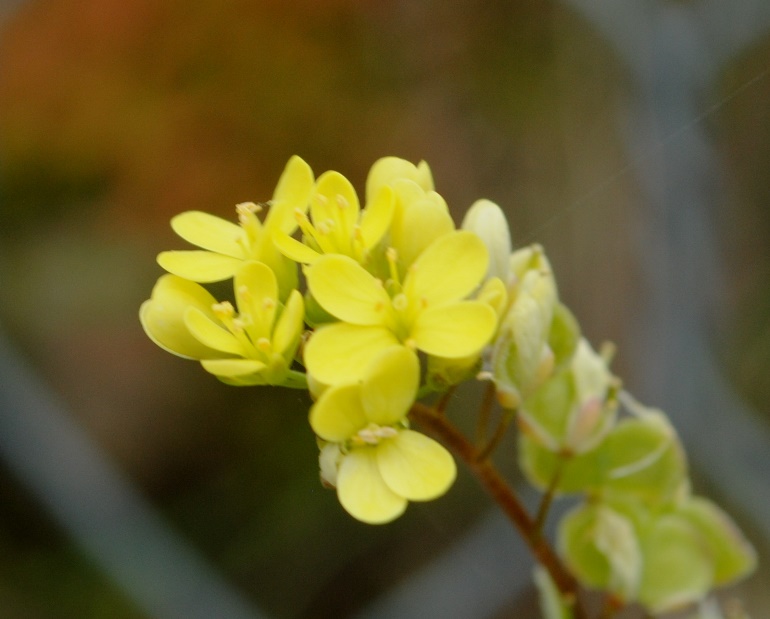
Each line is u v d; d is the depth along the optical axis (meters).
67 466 0.22
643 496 0.15
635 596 0.15
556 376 0.14
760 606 0.23
